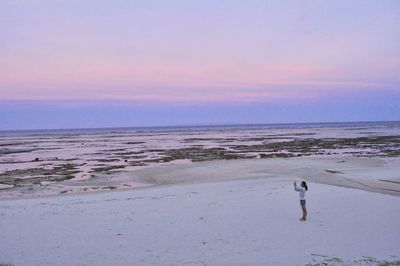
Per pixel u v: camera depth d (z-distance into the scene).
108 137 127.31
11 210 18.00
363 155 45.84
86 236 13.45
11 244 12.64
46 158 51.78
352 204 17.94
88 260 11.05
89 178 32.53
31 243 12.73
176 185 26.59
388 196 19.77
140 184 29.27
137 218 15.91
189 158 47.69
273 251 11.56
